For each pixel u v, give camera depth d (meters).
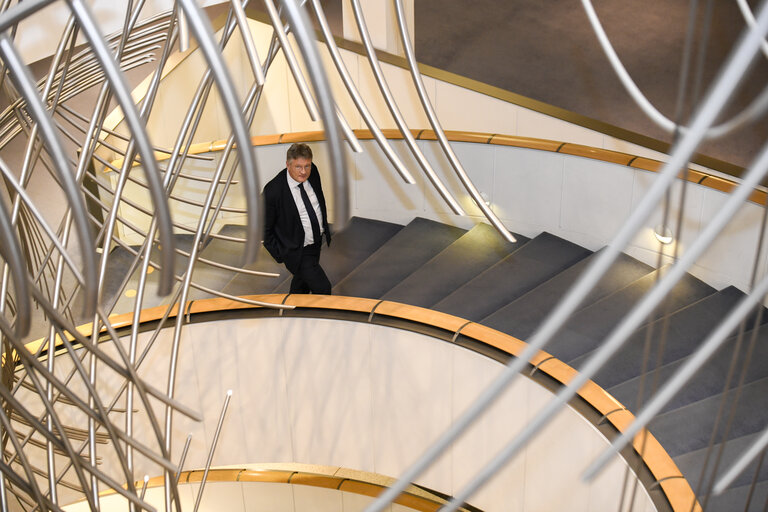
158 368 4.27
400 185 5.31
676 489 3.04
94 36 0.60
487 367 3.90
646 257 4.73
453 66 7.93
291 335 4.30
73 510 6.07
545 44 8.18
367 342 4.21
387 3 5.59
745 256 4.26
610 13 8.50
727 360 4.01
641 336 4.25
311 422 4.56
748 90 6.20
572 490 3.67
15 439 1.13
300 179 4.23
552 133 5.47
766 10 0.41
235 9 0.83
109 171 4.63
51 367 1.31
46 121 0.63
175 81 5.26
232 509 6.19
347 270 5.13
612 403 3.45
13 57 0.62
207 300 4.30
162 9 3.28
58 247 0.92
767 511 1.39
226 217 5.34
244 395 4.49
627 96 7.23
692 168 4.47
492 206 5.16
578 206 4.87
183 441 4.54
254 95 1.39
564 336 4.32
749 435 3.53
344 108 5.84
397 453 4.48
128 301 4.66
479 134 5.01
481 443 4.10
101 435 2.10
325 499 6.03
